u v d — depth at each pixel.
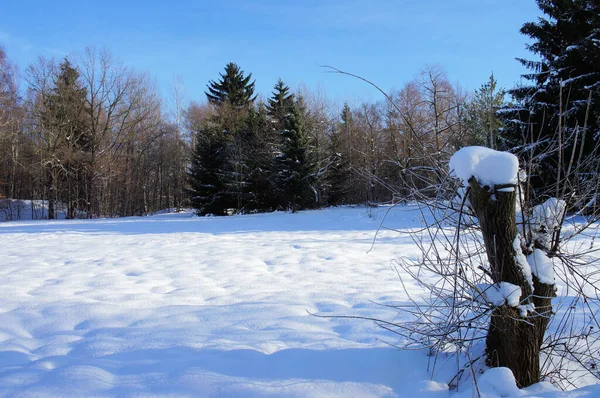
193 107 45.09
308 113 29.89
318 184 26.58
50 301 4.99
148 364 2.99
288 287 5.65
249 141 30.33
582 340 3.18
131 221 21.67
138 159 39.50
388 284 5.66
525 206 2.88
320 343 3.35
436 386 2.55
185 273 6.81
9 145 33.09
